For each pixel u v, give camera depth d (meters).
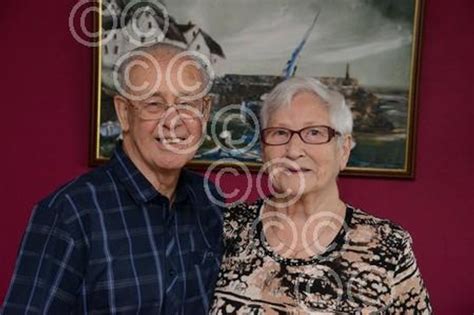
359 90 2.35
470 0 2.36
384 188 2.40
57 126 2.40
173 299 1.26
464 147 2.39
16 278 1.18
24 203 2.41
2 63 2.38
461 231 2.41
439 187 2.41
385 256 1.33
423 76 2.38
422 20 2.33
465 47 2.38
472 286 2.42
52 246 1.17
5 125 2.39
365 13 2.33
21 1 2.37
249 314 1.32
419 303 1.34
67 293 1.17
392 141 2.37
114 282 1.21
